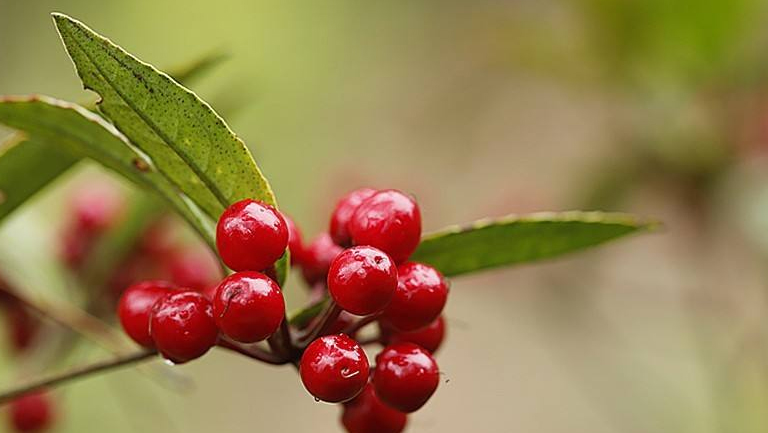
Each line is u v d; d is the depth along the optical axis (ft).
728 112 1.57
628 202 1.60
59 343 1.16
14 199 1.02
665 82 1.60
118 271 1.18
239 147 0.90
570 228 0.98
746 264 1.66
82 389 1.44
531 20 1.78
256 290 0.89
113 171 0.97
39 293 1.14
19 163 1.00
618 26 1.61
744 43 1.56
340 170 1.75
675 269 1.82
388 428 0.94
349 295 0.90
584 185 1.62
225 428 1.75
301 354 0.93
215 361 1.76
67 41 0.88
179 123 0.90
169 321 0.91
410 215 0.92
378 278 0.89
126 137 0.93
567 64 1.69
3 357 1.21
